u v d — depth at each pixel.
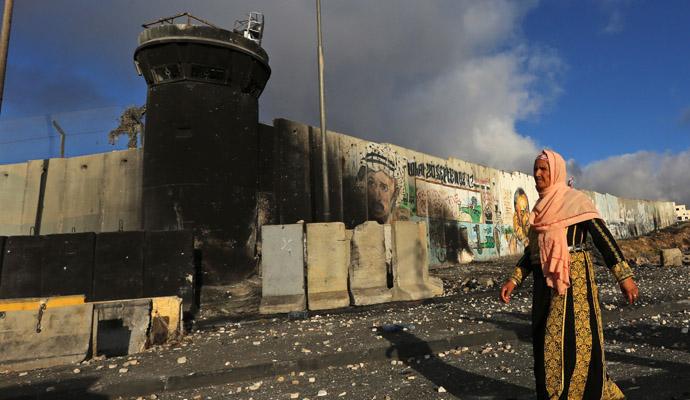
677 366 4.11
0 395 4.07
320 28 14.27
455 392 3.70
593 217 2.50
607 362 4.37
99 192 14.09
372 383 4.11
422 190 21.20
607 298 8.03
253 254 12.80
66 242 9.34
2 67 9.18
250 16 14.62
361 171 17.53
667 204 63.25
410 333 5.79
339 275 9.80
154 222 12.05
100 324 6.02
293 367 4.73
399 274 10.08
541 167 2.74
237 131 12.95
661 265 16.58
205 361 4.90
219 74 12.84
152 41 12.23
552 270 2.48
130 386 4.23
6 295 8.97
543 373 2.49
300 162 14.90
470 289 11.88
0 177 14.74
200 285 11.65
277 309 9.12
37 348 5.23
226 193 12.45
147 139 12.58
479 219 25.94
